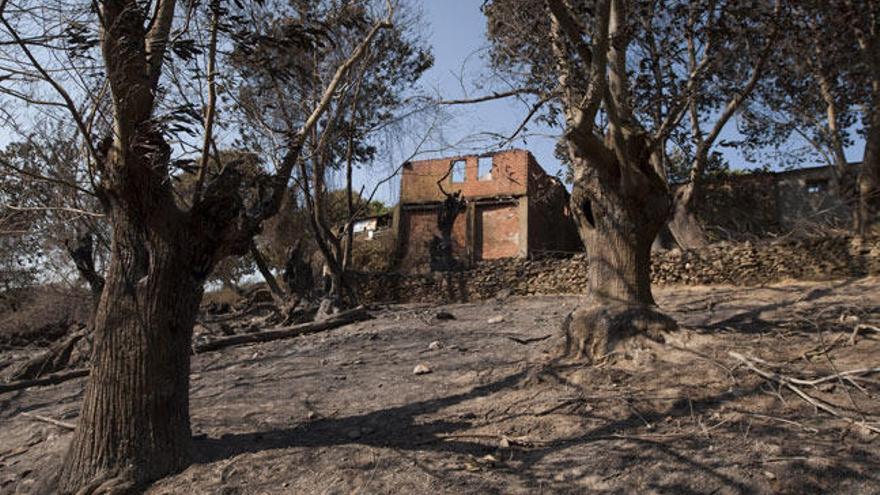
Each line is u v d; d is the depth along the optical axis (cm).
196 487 512
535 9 873
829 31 1159
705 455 471
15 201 684
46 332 1728
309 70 1186
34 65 475
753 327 842
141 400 538
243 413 737
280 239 2055
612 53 805
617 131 717
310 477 517
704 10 797
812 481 416
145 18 543
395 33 1512
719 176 1745
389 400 732
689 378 633
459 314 1405
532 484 468
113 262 569
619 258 780
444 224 2019
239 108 654
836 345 695
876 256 1252
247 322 1603
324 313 1448
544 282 1698
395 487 482
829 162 1714
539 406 625
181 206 1068
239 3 598
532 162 2488
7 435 789
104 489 504
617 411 584
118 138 535
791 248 1363
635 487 445
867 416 500
